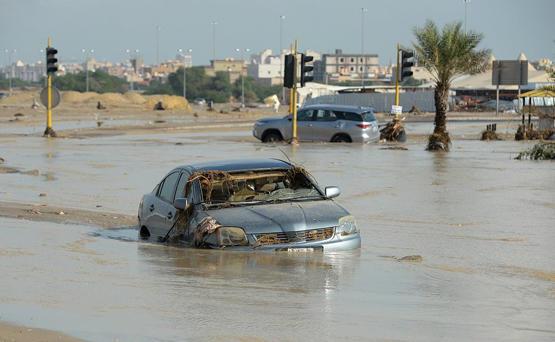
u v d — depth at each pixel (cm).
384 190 3067
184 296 1383
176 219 1939
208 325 1198
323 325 1200
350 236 1839
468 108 13362
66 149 5166
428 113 12512
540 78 14062
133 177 3538
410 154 4744
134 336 1141
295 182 1975
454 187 3161
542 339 1139
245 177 1947
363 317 1249
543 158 4359
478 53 5591
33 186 3241
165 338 1132
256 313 1268
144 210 2100
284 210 1841
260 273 1581
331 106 5922
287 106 19700
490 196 2906
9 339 1126
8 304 1323
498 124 8756
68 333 1155
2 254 1791
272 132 5959
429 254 1859
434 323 1220
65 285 1468
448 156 4591
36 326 1190
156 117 11931
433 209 2609
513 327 1201
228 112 14400
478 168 3884
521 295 1422
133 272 1591
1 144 5659
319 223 1816
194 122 9800
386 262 1725
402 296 1398
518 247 1964
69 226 2278
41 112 13312
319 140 5888
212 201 1900
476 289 1468
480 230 2222
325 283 1498
